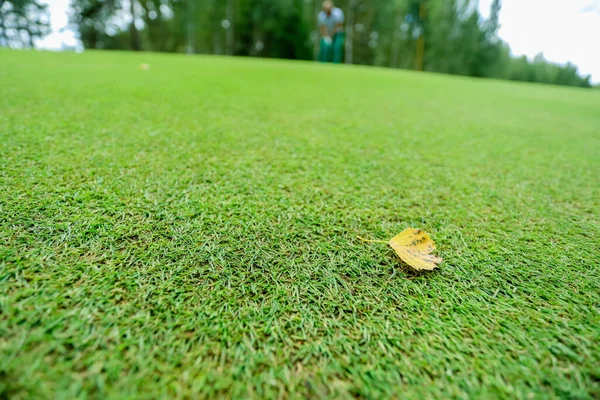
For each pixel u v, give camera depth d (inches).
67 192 12.5
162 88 34.6
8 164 14.0
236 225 11.6
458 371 7.4
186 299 8.6
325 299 9.0
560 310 8.9
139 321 7.9
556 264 10.6
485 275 10.1
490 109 39.0
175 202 12.6
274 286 9.2
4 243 9.6
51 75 37.6
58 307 7.9
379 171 17.1
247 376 7.0
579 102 53.4
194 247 10.4
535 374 7.3
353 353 7.6
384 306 8.9
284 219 12.2
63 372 6.7
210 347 7.5
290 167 16.7
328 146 20.3
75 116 21.6
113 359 7.1
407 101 39.4
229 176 15.2
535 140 25.4
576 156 21.5
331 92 41.9
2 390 6.4
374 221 12.6
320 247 10.9
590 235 12.3
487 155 20.7
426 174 17.1
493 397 6.9
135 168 15.0
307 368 7.3
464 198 14.8
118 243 10.2
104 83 34.8
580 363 7.6
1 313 7.6
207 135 20.4
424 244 10.7
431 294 9.3
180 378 6.9
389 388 7.0
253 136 21.1
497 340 8.0
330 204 13.5
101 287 8.6
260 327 8.1
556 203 14.7
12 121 19.4
